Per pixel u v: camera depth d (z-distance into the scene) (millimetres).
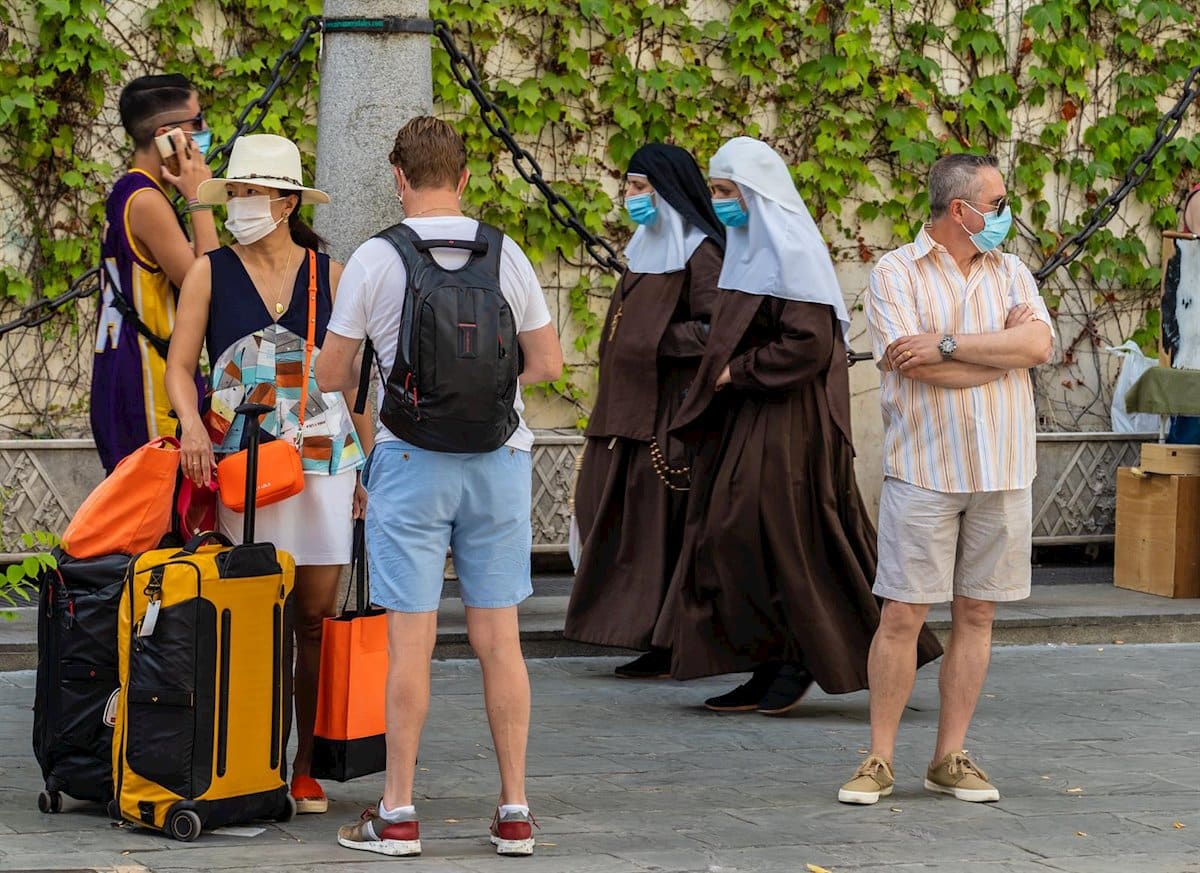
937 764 12398
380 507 10312
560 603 19406
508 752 10484
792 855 10594
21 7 20078
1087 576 22453
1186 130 24672
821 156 23047
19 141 20312
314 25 17797
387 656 11266
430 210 10430
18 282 20250
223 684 10641
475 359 9914
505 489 10422
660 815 11594
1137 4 24031
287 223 11500
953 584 12305
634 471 16062
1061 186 24219
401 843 10305
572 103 22203
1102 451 23234
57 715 11031
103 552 11062
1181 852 10836
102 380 12039
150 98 12062
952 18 23484
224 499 10914
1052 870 10344
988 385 11938
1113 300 24531
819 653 14914
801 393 15250
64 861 9938
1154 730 14727
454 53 17969
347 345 10281
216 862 10016
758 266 15133
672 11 22406
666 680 16828
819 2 22844
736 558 15016
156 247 11789
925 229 12312
